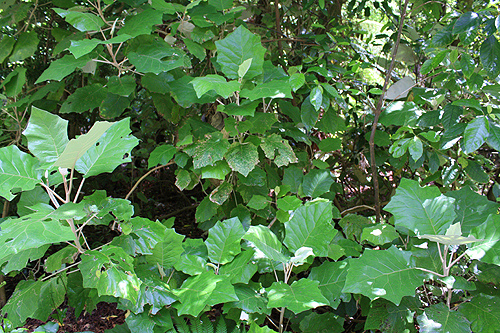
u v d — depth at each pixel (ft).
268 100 7.36
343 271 5.24
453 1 8.17
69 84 9.85
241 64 5.72
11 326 4.63
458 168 7.18
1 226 3.58
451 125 5.82
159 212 14.73
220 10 6.96
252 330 4.51
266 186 7.06
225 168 6.28
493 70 5.35
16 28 8.61
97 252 4.16
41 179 4.06
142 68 5.54
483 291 5.10
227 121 6.17
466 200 5.52
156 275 4.86
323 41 8.49
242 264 4.99
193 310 4.14
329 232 5.28
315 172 7.05
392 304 5.14
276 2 8.86
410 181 5.33
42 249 4.37
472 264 5.15
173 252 4.92
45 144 3.95
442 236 4.30
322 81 8.85
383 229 5.79
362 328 7.30
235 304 4.63
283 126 7.38
